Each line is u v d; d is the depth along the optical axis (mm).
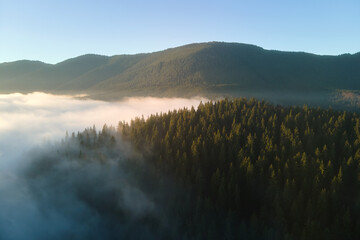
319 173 84250
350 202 78250
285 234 72750
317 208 74500
